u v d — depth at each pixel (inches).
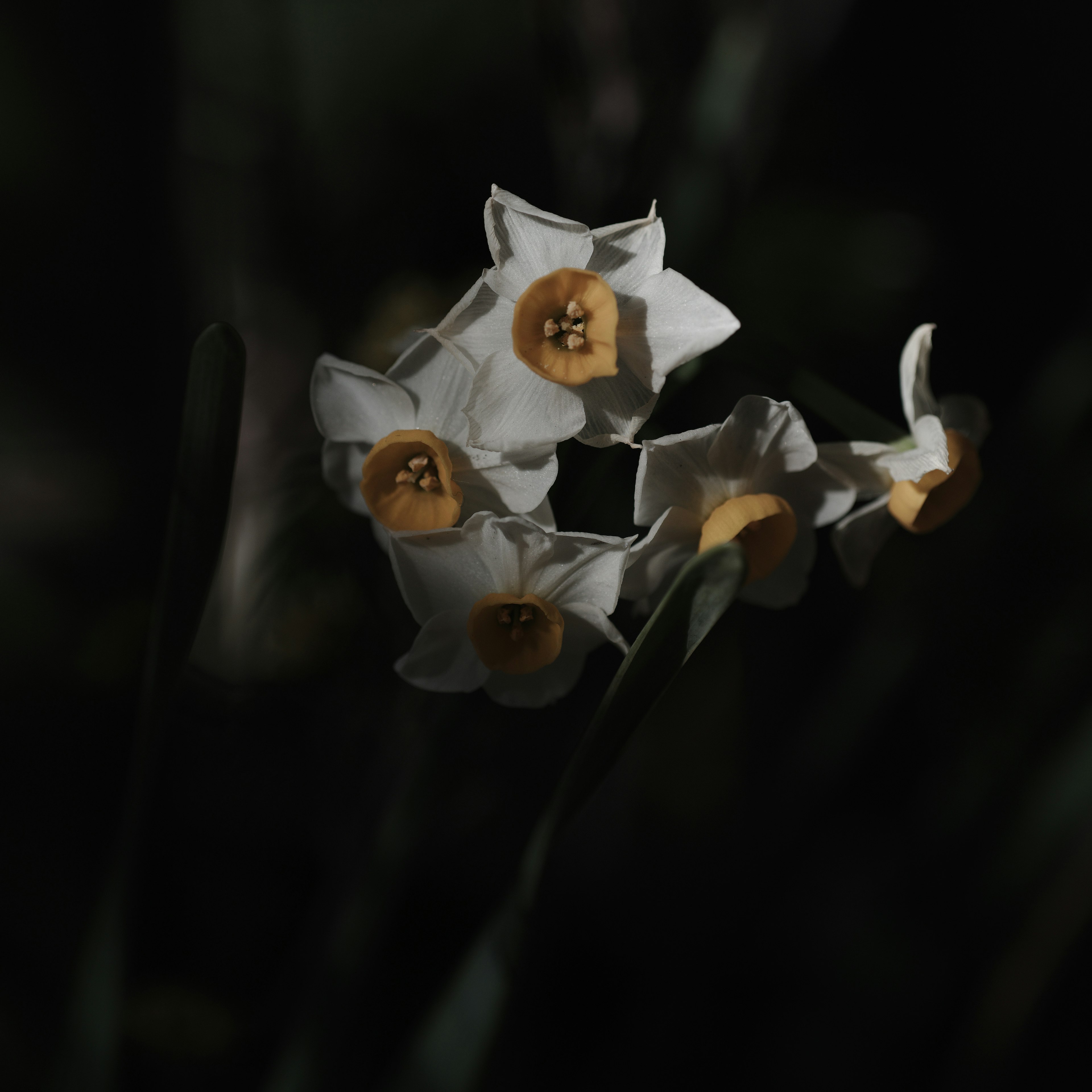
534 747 22.7
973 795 22.6
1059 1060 22.6
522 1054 22.0
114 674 22.7
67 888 22.3
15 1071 21.0
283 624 22.0
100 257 22.4
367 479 18.5
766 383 19.1
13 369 22.8
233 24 22.1
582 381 18.3
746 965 22.6
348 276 22.9
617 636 18.7
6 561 23.6
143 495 24.6
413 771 19.3
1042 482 21.8
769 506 18.7
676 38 21.5
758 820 22.2
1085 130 31.7
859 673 21.9
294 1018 21.5
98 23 21.7
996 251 32.3
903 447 19.0
